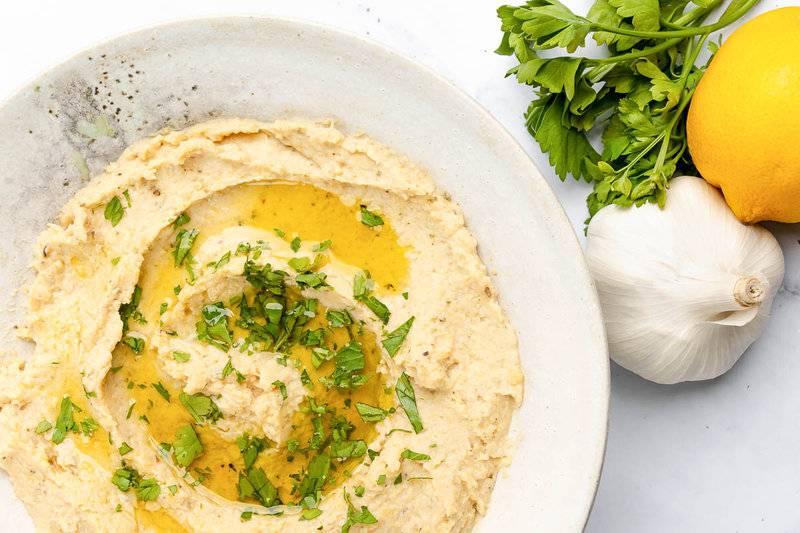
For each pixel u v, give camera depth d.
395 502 0.41
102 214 0.41
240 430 0.41
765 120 0.38
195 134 0.41
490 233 0.40
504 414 0.41
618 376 0.44
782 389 0.44
